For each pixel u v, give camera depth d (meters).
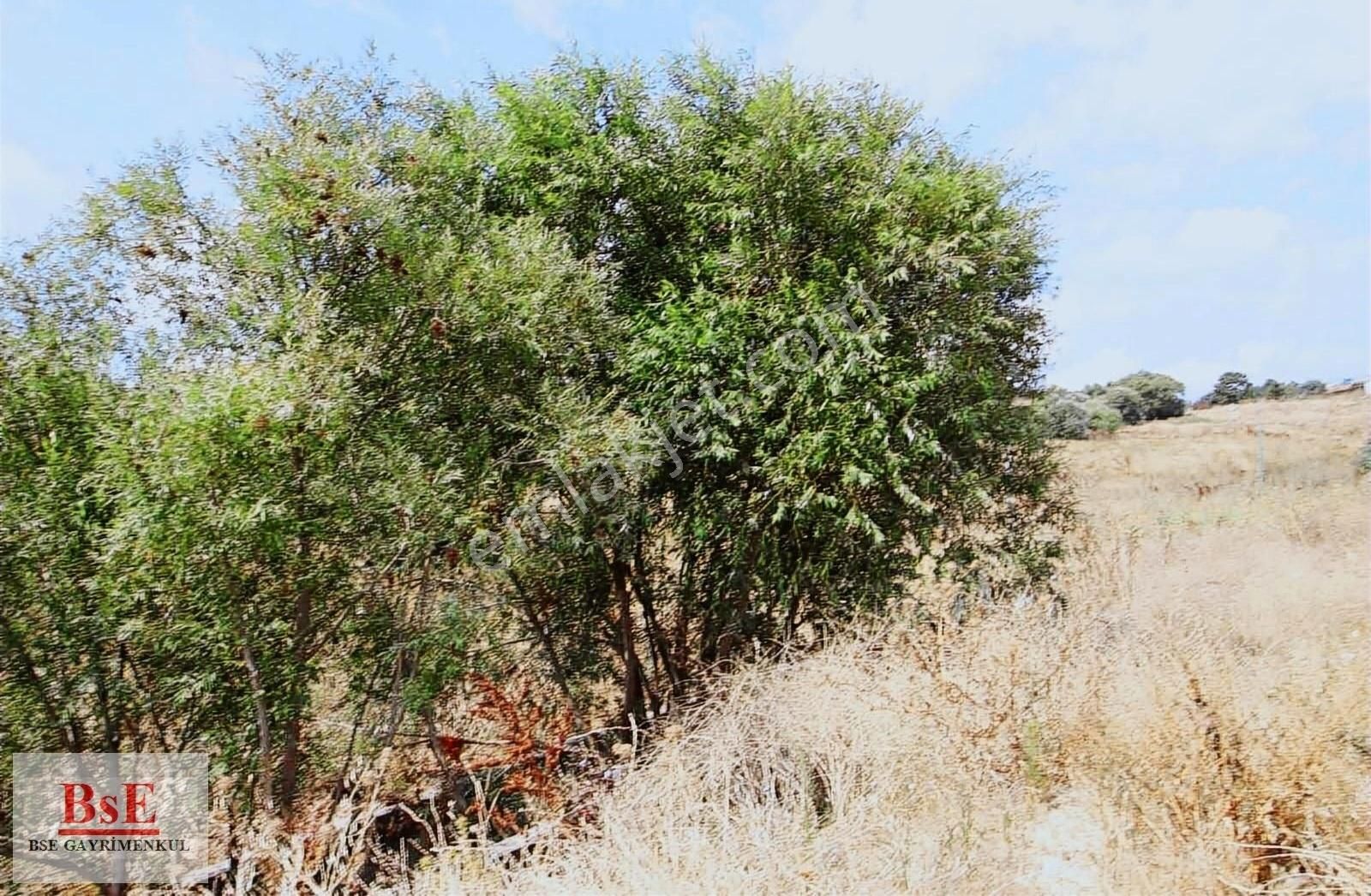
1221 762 3.05
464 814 4.69
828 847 3.12
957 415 5.78
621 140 6.00
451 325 4.88
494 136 5.90
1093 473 15.35
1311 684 3.53
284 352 4.49
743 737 4.08
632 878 3.12
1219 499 11.12
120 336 4.69
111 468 4.03
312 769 5.02
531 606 6.07
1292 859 2.84
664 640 6.55
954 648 4.25
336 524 4.44
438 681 4.96
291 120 4.89
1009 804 3.39
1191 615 4.45
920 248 5.42
